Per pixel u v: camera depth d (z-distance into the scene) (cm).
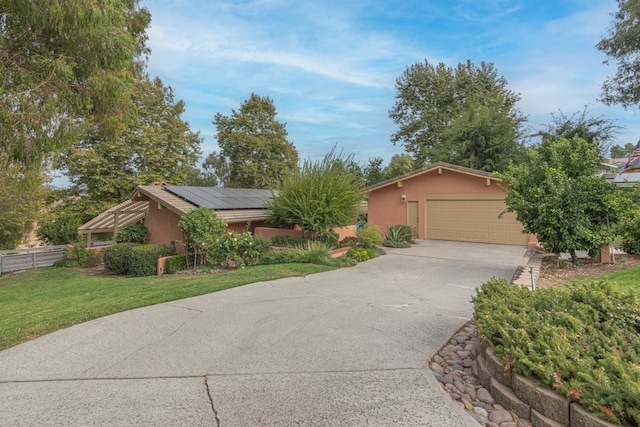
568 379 232
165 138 2152
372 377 310
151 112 2131
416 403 265
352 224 1296
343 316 500
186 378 310
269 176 3000
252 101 3122
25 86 636
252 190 1703
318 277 803
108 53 755
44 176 1642
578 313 319
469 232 1546
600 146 2011
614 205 819
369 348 379
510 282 756
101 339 406
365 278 800
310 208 1148
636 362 241
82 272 1217
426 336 419
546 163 913
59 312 522
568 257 1073
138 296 612
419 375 313
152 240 1355
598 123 2038
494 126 2230
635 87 1739
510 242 1439
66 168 1897
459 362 348
